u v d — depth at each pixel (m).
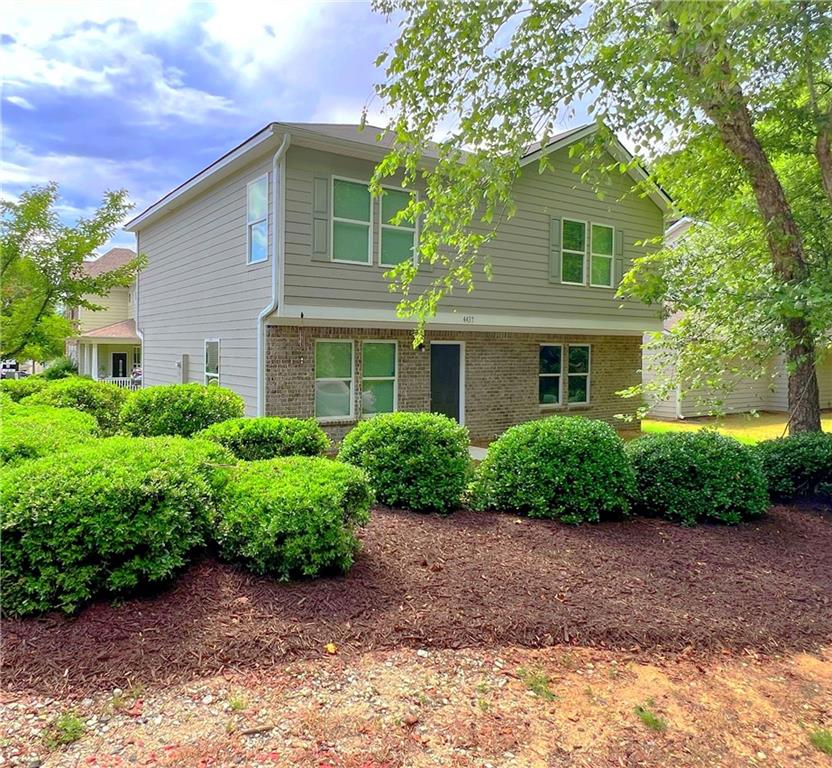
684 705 2.59
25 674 2.45
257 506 3.47
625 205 13.09
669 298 7.14
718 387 7.19
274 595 3.22
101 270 24.14
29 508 2.89
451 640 2.96
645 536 4.78
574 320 12.41
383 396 10.92
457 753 2.16
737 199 7.87
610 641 3.08
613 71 4.47
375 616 3.12
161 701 2.36
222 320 10.83
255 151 9.09
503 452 5.41
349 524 3.83
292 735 2.21
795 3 4.82
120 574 3.01
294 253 8.94
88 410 7.75
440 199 5.28
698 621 3.36
